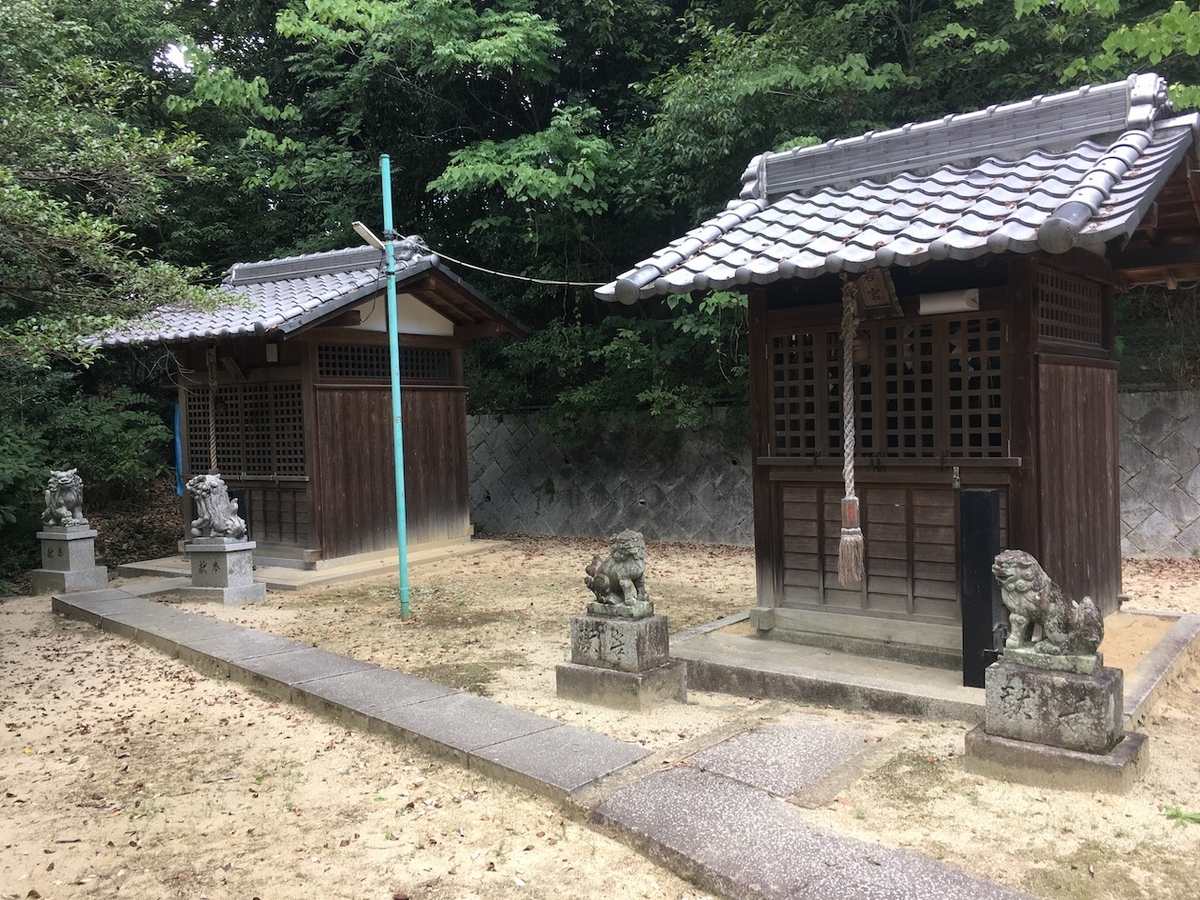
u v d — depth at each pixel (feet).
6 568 39.78
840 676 18.49
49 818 14.14
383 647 24.58
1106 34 34.06
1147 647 19.72
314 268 41.06
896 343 19.76
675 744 15.70
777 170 22.76
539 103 50.93
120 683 22.15
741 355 42.27
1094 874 10.84
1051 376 18.78
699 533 44.01
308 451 36.04
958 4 33.37
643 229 47.32
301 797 14.65
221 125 55.21
